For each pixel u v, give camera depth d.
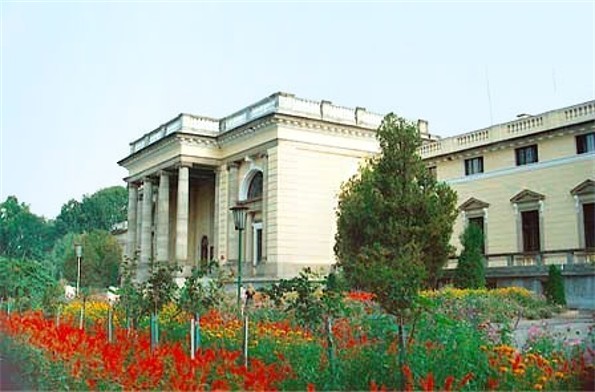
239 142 43.19
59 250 76.69
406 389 8.43
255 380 8.32
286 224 38.09
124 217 110.25
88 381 8.68
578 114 29.28
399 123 25.92
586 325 19.11
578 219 28.89
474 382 8.68
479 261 27.33
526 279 28.42
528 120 31.73
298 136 39.22
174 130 46.16
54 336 12.45
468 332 11.11
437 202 24.64
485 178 33.97
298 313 11.85
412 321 10.06
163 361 9.41
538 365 9.23
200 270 16.36
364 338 12.18
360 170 33.88
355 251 24.86
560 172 29.95
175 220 54.31
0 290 25.14
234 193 43.69
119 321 17.80
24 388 11.07
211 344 12.89
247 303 17.47
